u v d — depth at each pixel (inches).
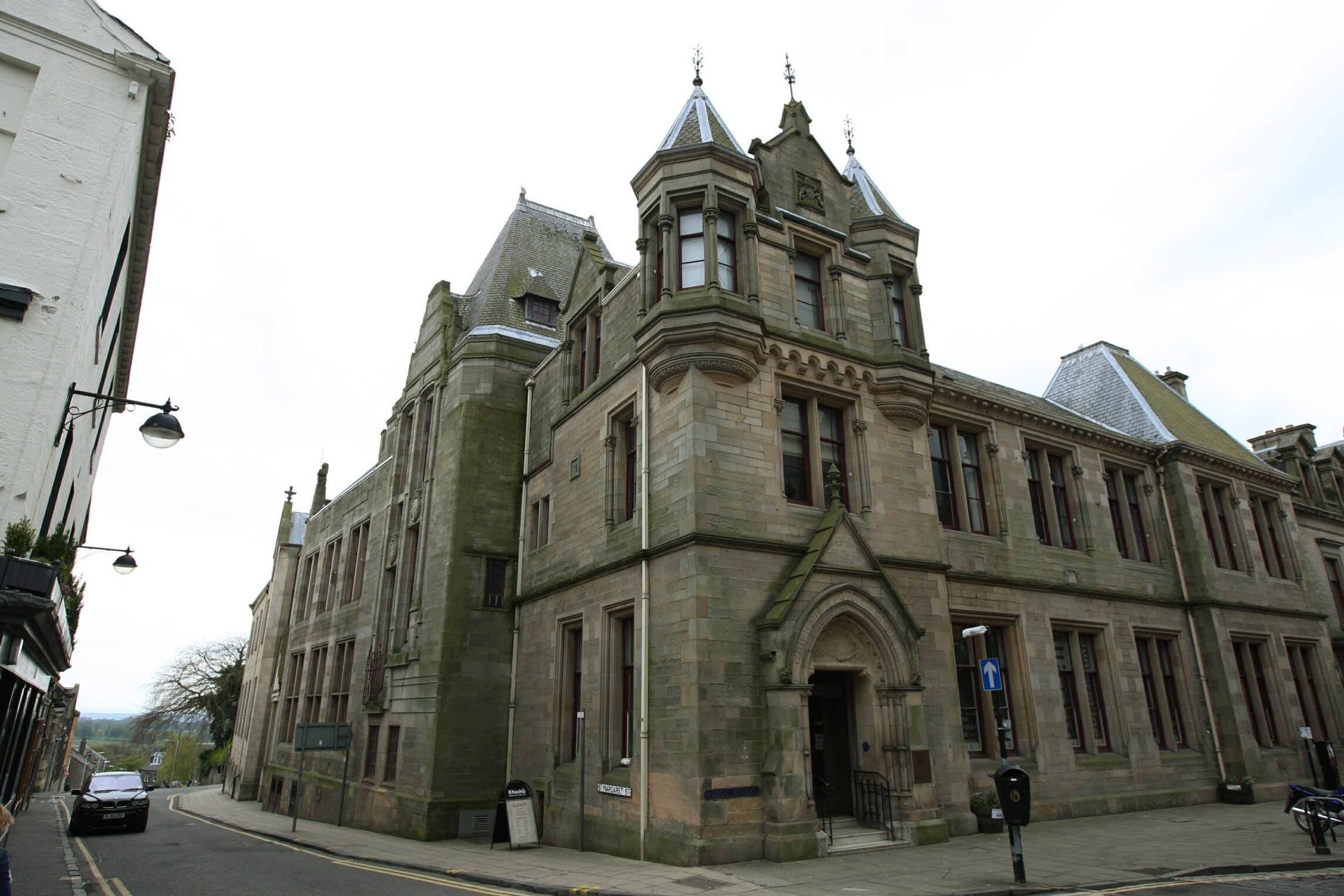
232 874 552.7
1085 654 880.3
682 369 610.2
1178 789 858.8
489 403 938.7
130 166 525.0
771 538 597.0
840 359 695.1
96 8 524.4
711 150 659.4
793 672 544.4
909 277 778.8
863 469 681.6
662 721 561.6
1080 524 924.6
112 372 805.9
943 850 547.8
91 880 527.2
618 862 540.7
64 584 428.5
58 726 2448.3
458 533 868.6
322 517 1498.5
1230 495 1098.7
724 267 653.9
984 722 759.1
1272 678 1017.5
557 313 1066.1
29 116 483.8
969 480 856.9
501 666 848.9
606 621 671.8
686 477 585.3
